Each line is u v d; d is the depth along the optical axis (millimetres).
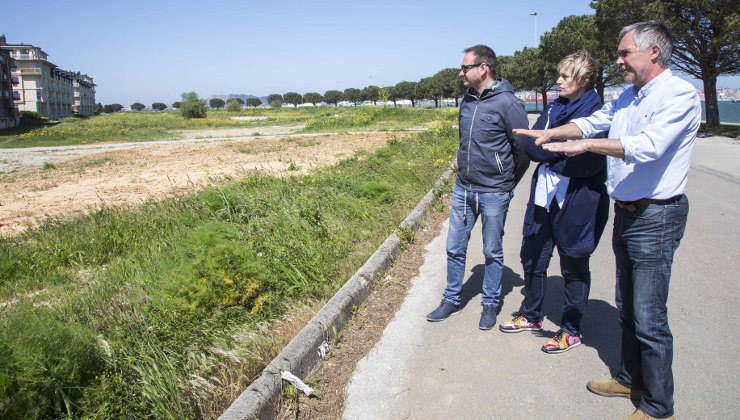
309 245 4547
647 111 2227
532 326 3322
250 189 7199
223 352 2875
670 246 2281
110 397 2393
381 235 5238
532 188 3139
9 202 9359
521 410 2506
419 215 6168
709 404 2453
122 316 3020
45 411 2260
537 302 3252
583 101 2855
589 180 2807
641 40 2207
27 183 11906
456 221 3576
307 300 3723
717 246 4945
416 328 3451
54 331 2512
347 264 4359
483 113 3289
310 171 9516
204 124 47281
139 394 2473
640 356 2438
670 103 2121
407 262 4738
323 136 23469
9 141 29156
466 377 2826
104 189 10398
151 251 4777
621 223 2416
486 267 3467
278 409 2553
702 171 10016
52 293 4035
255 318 3352
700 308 3529
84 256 5078
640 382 2492
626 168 2314
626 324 2504
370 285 4023
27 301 3561
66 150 22344
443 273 4461
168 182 11047
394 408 2578
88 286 3953
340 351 3164
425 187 7871
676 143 2197
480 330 3395
